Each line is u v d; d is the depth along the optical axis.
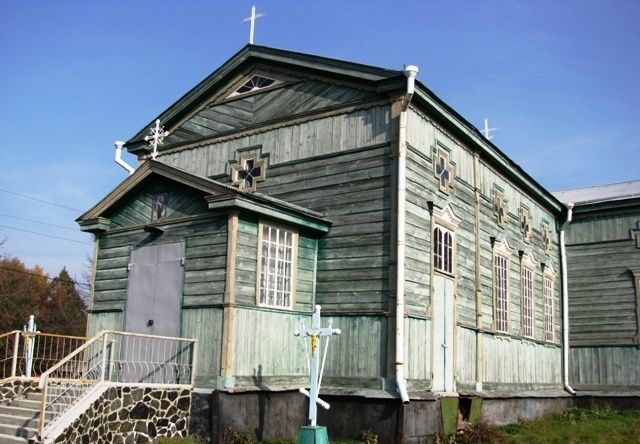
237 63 16.38
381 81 13.74
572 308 23.66
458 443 13.31
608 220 23.45
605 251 23.33
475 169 17.08
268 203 12.73
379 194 13.57
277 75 15.87
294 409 12.96
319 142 14.71
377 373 12.84
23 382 12.37
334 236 14.04
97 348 13.94
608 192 25.31
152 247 13.62
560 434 15.23
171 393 11.68
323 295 13.91
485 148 17.38
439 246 14.73
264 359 12.55
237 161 16.00
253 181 15.61
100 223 14.55
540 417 19.12
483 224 17.41
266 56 15.84
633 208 22.97
